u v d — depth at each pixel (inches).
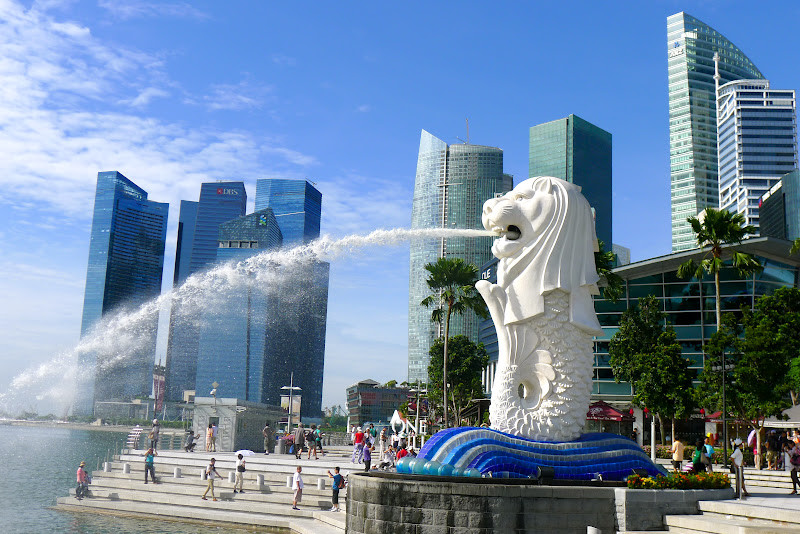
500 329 828.0
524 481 707.4
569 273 826.8
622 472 770.8
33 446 3179.1
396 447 1429.6
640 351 1688.0
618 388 2064.5
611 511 690.2
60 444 3420.3
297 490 1061.1
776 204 6176.2
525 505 661.9
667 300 2025.1
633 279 2071.9
